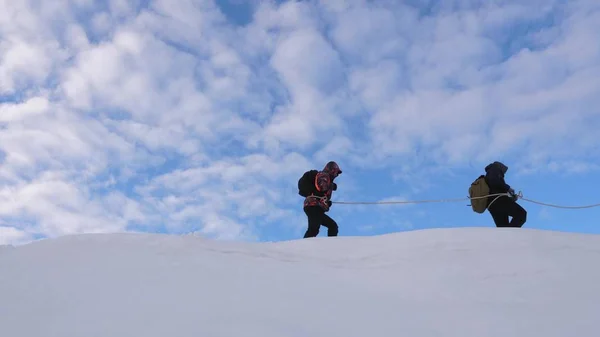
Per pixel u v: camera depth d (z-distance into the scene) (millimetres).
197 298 3744
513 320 3770
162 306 3559
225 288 4012
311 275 4629
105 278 4109
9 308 3504
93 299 3676
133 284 3992
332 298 4016
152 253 4766
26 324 3252
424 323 3648
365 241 5848
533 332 3561
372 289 4406
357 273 4852
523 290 4492
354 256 5301
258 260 4902
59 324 3246
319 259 5164
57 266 4371
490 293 4410
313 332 3281
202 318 3359
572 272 4934
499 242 5734
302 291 4117
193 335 3084
